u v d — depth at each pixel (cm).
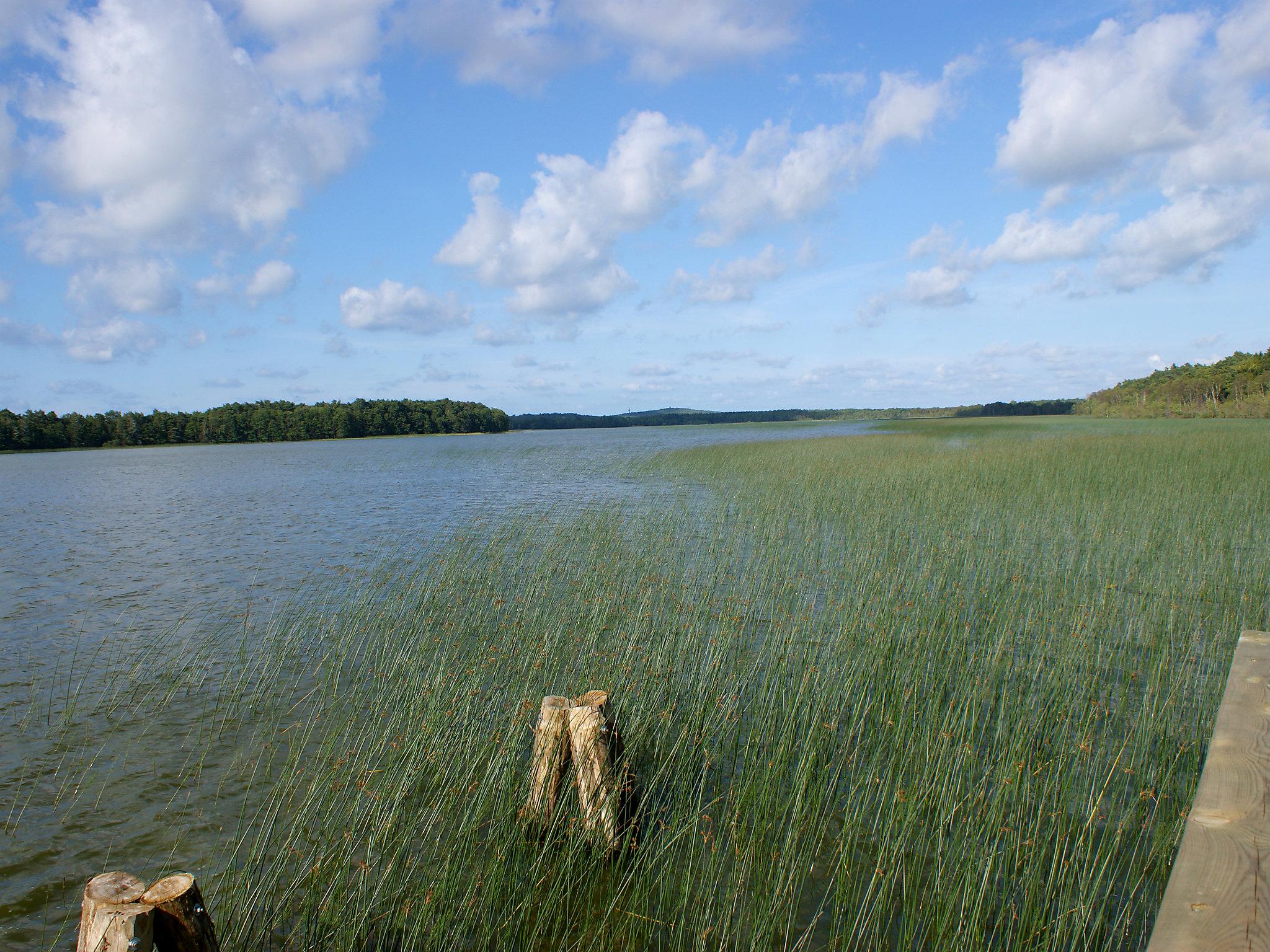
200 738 534
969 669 573
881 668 582
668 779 458
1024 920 323
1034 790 427
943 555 940
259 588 986
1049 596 774
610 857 380
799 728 505
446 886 356
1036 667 593
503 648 661
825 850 393
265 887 370
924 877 367
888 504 1380
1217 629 690
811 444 3281
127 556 1233
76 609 897
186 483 2642
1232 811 223
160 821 431
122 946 237
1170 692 547
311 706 586
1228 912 173
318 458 4175
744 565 995
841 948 325
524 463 3259
